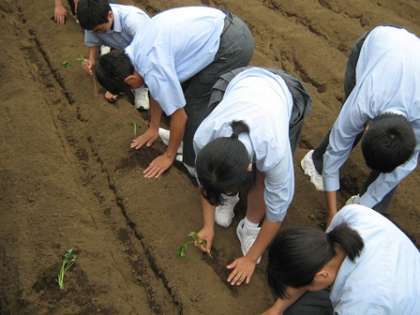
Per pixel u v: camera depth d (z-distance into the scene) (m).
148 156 3.72
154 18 3.24
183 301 3.14
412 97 2.87
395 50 2.96
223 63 3.34
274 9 4.95
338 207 3.60
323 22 4.75
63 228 3.34
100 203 3.56
